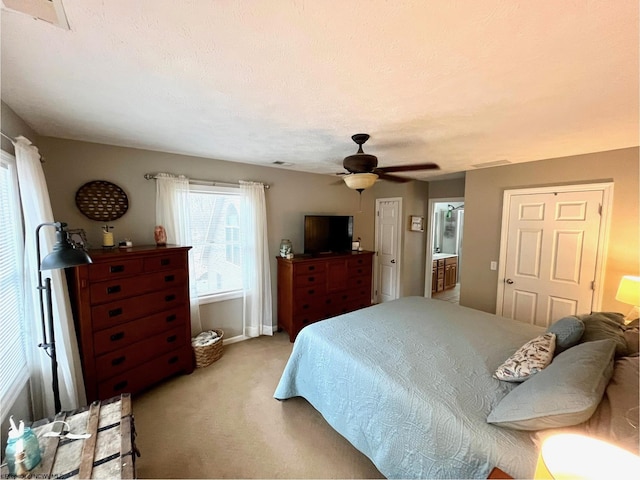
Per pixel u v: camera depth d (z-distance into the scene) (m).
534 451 1.12
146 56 1.19
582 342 1.69
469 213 3.79
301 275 3.67
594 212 2.79
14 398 1.54
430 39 1.06
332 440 1.97
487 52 1.14
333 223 4.26
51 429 1.37
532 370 1.47
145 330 2.42
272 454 1.85
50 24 0.97
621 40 1.04
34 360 1.81
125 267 2.25
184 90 1.51
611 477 0.71
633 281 2.29
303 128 2.13
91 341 2.07
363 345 2.02
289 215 4.08
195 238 3.30
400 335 2.19
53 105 1.72
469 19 0.94
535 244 3.21
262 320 3.82
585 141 2.40
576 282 2.93
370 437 1.65
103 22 0.97
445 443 1.31
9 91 1.52
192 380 2.72
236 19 0.96
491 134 2.23
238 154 3.07
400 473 1.47
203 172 3.26
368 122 1.99
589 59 1.18
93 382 2.08
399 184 4.81
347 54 1.16
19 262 1.75
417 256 5.09
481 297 3.71
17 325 1.71
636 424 0.95
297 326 3.68
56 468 1.16
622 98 1.56
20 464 1.12
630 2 0.85
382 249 5.14
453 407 1.39
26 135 2.04
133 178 2.81
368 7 0.90
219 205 3.46
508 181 3.41
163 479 1.67
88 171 2.56
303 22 0.97
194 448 1.90
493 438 1.21
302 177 4.18
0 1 0.84
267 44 1.10
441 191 4.92
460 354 1.89
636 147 2.55
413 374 1.66
